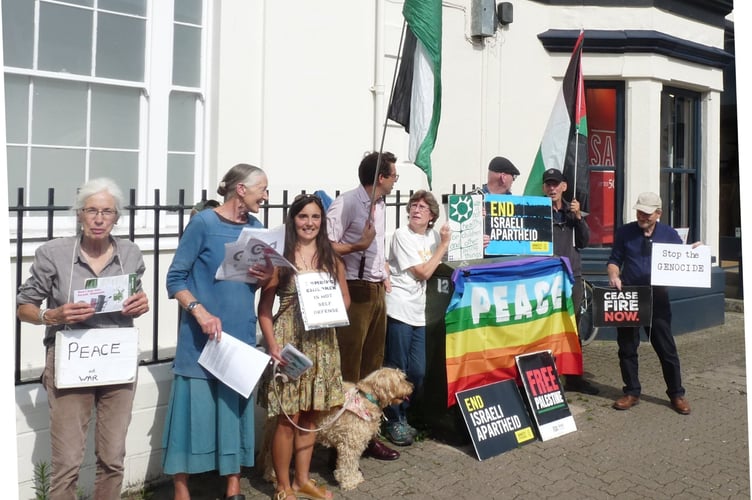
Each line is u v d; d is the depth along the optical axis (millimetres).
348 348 4770
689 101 9562
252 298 3973
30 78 4926
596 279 8492
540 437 5230
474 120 7883
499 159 6164
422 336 5105
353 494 4305
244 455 3984
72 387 3355
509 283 5352
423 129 4809
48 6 4957
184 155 5742
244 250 3678
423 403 5285
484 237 5605
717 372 7223
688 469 4773
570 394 6367
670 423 5660
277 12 6051
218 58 5730
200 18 5754
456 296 4973
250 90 5930
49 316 3295
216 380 3871
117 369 3471
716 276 9484
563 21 8586
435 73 4785
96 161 5270
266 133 6035
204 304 3836
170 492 4277
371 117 6844
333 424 4340
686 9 9008
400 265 5047
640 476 4645
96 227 3324
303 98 6277
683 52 8781
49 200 3982
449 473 4633
